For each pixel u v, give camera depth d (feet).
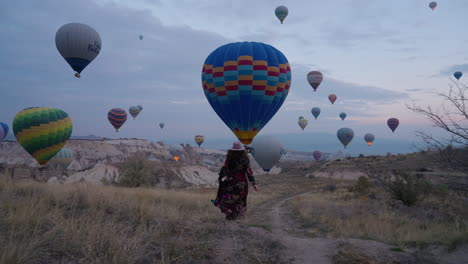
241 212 21.20
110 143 514.68
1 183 26.89
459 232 18.47
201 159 578.66
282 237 18.03
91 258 11.96
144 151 518.78
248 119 79.77
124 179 104.06
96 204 21.49
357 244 16.53
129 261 12.34
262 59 76.84
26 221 14.69
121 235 14.93
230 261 14.29
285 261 14.65
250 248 15.92
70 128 127.34
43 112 120.37
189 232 17.85
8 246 11.26
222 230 18.85
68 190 27.96
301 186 177.06
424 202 59.41
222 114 81.30
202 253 14.57
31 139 117.50
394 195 61.26
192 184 220.64
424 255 15.75
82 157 452.35
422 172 75.97
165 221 19.45
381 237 21.44
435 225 33.96
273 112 81.76
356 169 244.01
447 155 18.81
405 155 242.99
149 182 109.60
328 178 249.75
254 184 21.25
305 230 32.12
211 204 41.14
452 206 47.14
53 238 13.50
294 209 59.82
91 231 14.38
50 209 18.78
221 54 78.95
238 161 21.08
